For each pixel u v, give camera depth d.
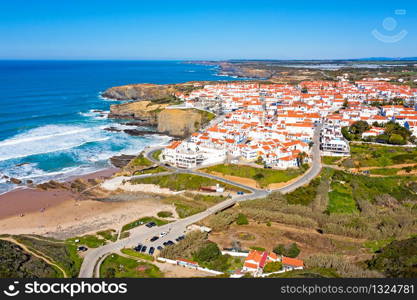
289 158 128.12
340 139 145.50
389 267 68.06
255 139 158.25
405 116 170.75
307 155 136.88
